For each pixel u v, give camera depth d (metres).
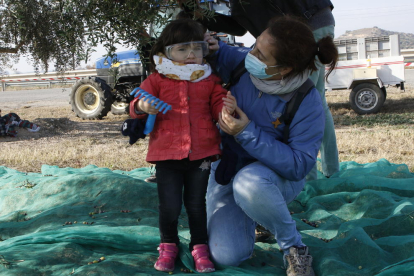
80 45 3.28
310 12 3.67
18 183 4.58
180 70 2.58
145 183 4.08
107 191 3.93
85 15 3.13
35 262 2.57
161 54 2.65
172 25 2.59
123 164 6.71
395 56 10.97
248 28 3.74
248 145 2.59
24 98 20.23
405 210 3.28
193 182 2.70
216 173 2.71
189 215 2.76
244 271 2.64
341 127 9.61
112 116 12.95
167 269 2.64
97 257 2.79
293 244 2.61
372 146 7.36
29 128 10.03
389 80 10.98
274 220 2.56
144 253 2.91
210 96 2.72
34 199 4.04
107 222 3.40
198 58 2.63
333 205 3.91
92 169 5.20
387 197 3.67
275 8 3.61
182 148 2.56
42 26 4.77
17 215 3.74
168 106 2.49
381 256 2.73
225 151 2.75
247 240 2.75
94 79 11.93
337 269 2.56
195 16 3.36
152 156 2.62
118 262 2.65
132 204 3.81
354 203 3.78
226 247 2.71
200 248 2.72
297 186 2.86
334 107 12.51
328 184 4.23
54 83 25.73
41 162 6.95
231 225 2.75
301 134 2.66
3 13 5.23
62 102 17.83
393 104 12.52
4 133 9.52
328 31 3.83
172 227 2.71
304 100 2.65
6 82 26.23
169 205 2.65
